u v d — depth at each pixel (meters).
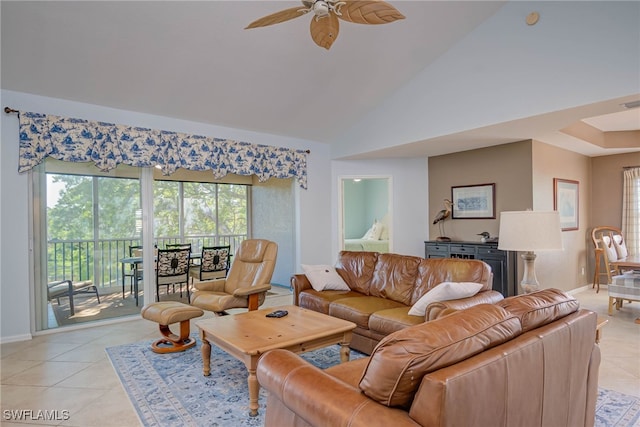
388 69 4.71
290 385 1.45
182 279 5.38
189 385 2.72
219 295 3.87
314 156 6.36
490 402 1.21
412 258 3.74
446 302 2.73
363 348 3.26
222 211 7.54
